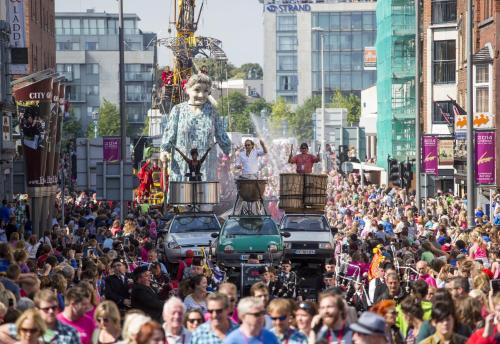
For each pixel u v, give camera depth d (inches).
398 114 7608.3
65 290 1437.0
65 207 4052.7
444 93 6328.7
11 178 3907.5
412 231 3193.9
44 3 6476.4
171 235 2829.7
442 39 6318.9
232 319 1204.5
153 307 1571.1
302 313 1090.1
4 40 3599.9
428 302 1312.7
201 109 4170.8
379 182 7775.6
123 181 3250.5
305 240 2768.2
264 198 3597.4
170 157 4202.8
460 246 2295.8
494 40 4424.2
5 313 1128.8
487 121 4308.6
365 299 1790.1
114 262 1702.8
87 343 1151.6
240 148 3858.3
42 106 3223.4
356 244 2380.7
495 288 1547.7
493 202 3516.2
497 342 1083.9
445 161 4943.4
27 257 1728.6
